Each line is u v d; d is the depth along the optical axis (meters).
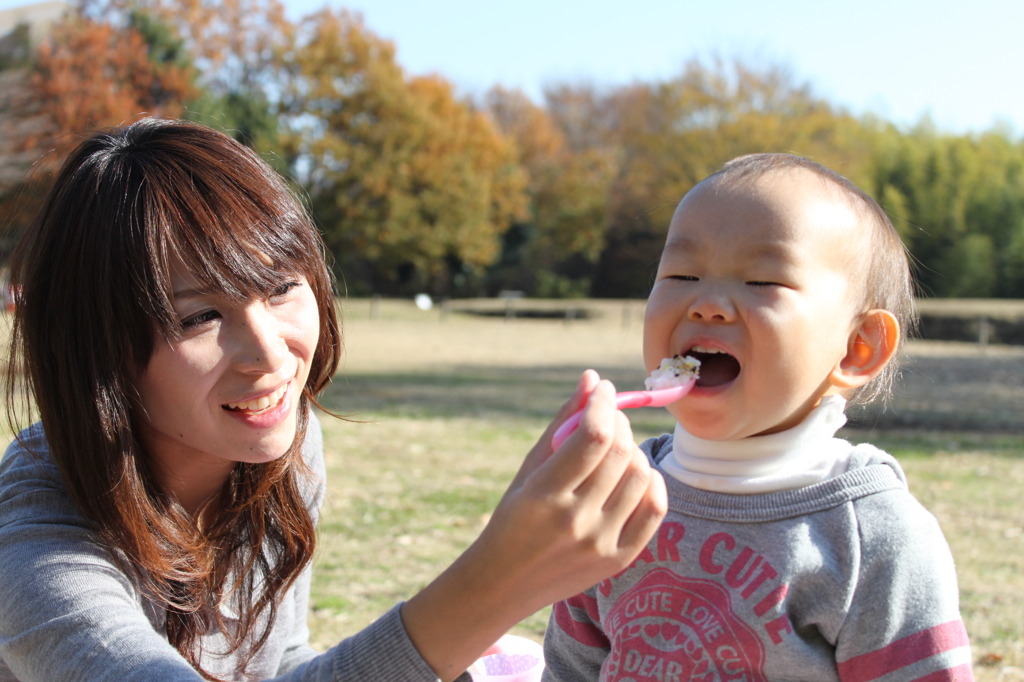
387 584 4.29
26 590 1.39
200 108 31.45
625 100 52.47
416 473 6.78
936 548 1.43
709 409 1.46
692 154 38.47
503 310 33.56
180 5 36.47
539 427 9.03
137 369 1.49
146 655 1.28
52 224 1.49
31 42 30.23
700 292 1.46
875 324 1.53
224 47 37.22
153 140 1.57
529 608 1.12
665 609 1.49
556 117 53.91
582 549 1.05
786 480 1.48
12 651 1.37
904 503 1.46
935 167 35.41
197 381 1.48
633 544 1.07
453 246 40.03
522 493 1.06
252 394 1.50
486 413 9.94
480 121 42.16
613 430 1.03
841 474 1.49
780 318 1.41
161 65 31.22
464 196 38.97
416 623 1.17
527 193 46.84
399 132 37.16
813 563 1.42
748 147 36.97
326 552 4.78
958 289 34.62
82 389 1.47
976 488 6.36
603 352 19.27
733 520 1.49
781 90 38.84
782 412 1.45
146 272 1.42
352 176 36.41
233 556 1.78
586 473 1.03
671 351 1.51
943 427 9.08
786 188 1.48
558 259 47.56
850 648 1.40
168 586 1.64
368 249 37.72
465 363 16.52
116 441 1.49
